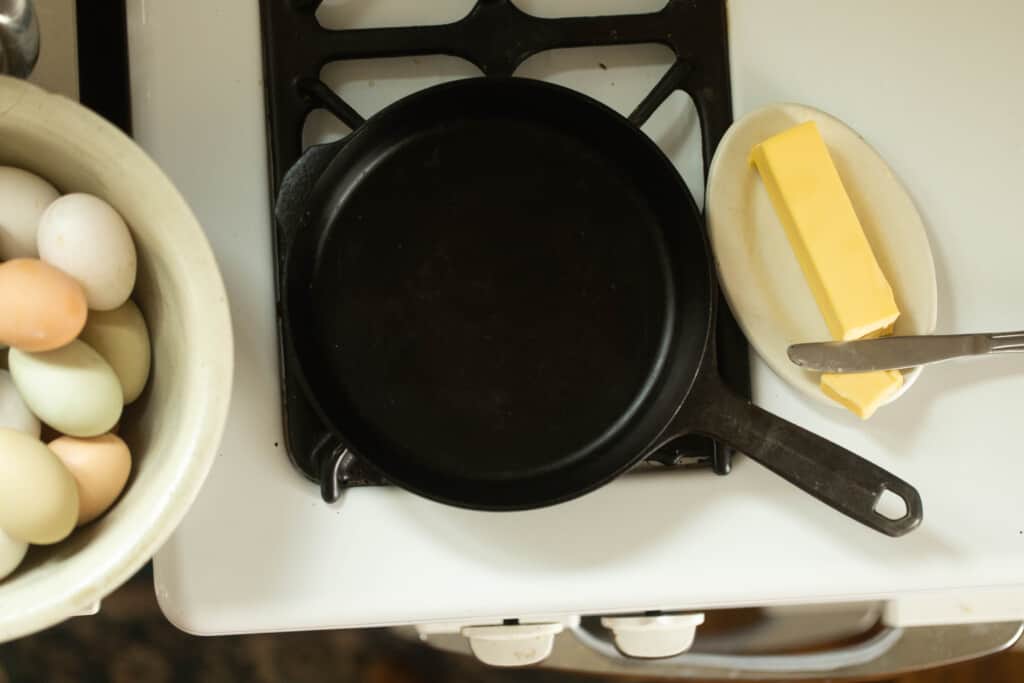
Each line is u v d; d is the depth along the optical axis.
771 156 0.57
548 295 0.60
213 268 0.46
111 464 0.49
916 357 0.56
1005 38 0.62
